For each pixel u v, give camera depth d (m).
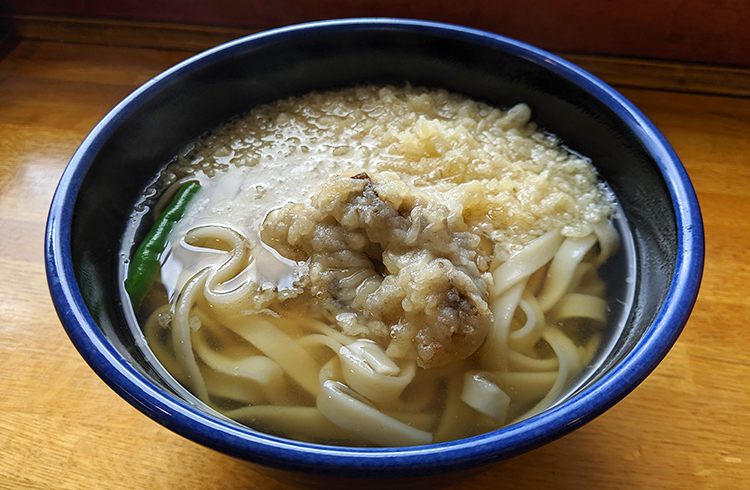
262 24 0.29
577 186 0.19
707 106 0.26
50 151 0.24
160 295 0.17
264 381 0.15
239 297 0.16
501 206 0.18
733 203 0.22
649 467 0.16
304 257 0.17
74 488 0.15
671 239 0.15
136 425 0.16
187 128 0.20
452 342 0.15
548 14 0.26
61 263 0.13
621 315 0.16
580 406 0.11
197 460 0.16
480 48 0.20
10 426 0.16
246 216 0.18
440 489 0.14
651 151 0.16
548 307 0.17
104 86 0.27
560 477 0.15
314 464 0.10
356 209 0.16
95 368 0.12
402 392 0.15
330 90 0.22
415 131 0.20
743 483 0.15
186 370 0.15
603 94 0.18
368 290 0.16
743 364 0.18
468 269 0.16
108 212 0.17
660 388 0.17
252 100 0.21
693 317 0.19
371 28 0.20
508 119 0.21
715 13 0.25
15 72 0.27
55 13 0.29
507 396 0.15
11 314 0.19
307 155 0.20
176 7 0.28
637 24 0.26
